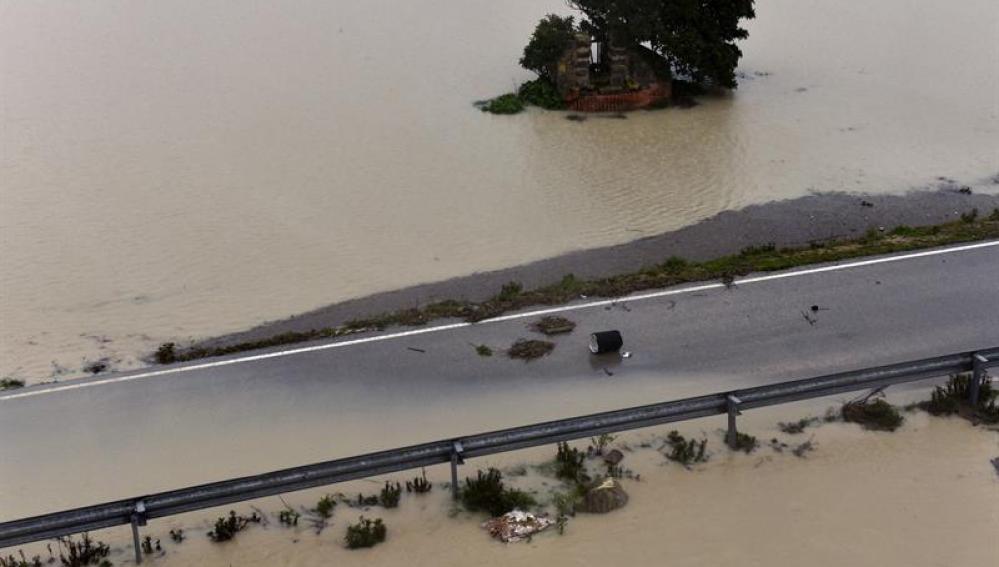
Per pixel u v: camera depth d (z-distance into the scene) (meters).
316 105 30.70
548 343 18.08
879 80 33.16
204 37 36.91
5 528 12.53
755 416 15.98
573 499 14.05
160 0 41.12
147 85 32.31
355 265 21.62
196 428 15.98
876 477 14.43
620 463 14.89
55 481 14.79
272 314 19.72
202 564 13.06
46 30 37.69
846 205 24.27
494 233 22.98
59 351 18.45
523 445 14.17
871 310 19.03
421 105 30.80
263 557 13.18
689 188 25.28
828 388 15.18
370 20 38.75
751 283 20.14
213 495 13.19
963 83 32.84
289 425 15.97
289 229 23.28
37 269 21.53
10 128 29.05
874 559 12.84
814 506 13.84
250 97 31.30
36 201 24.69
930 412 15.96
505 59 34.56
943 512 13.67
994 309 19.02
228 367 17.69
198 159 27.03
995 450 14.97
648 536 13.34
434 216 23.88
